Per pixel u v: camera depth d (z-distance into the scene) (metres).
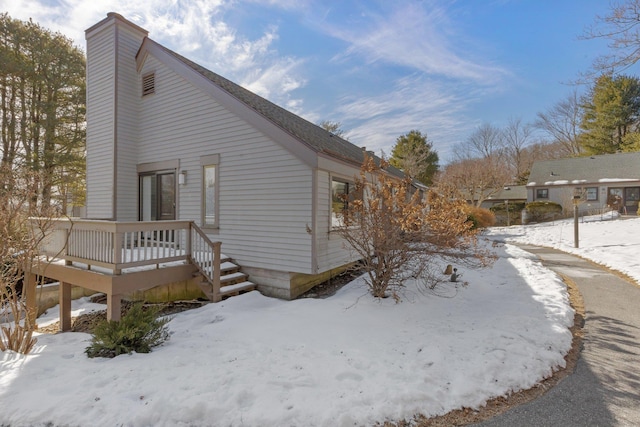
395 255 5.74
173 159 9.05
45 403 2.78
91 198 10.06
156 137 9.41
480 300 5.97
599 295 6.41
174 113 9.03
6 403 2.80
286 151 7.23
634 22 8.87
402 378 3.26
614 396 3.11
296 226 7.13
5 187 4.96
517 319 4.89
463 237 6.15
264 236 7.54
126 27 9.67
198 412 2.67
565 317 5.00
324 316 5.19
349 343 4.16
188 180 8.77
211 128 8.32
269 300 6.77
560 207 24.83
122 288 5.74
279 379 3.21
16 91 16.61
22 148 16.83
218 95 8.16
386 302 5.74
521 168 40.53
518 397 3.10
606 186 24.19
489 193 28.45
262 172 7.55
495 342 4.08
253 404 2.81
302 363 3.58
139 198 9.82
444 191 6.98
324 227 7.33
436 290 6.39
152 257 6.27
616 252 10.45
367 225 5.90
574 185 25.47
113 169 9.36
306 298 6.75
